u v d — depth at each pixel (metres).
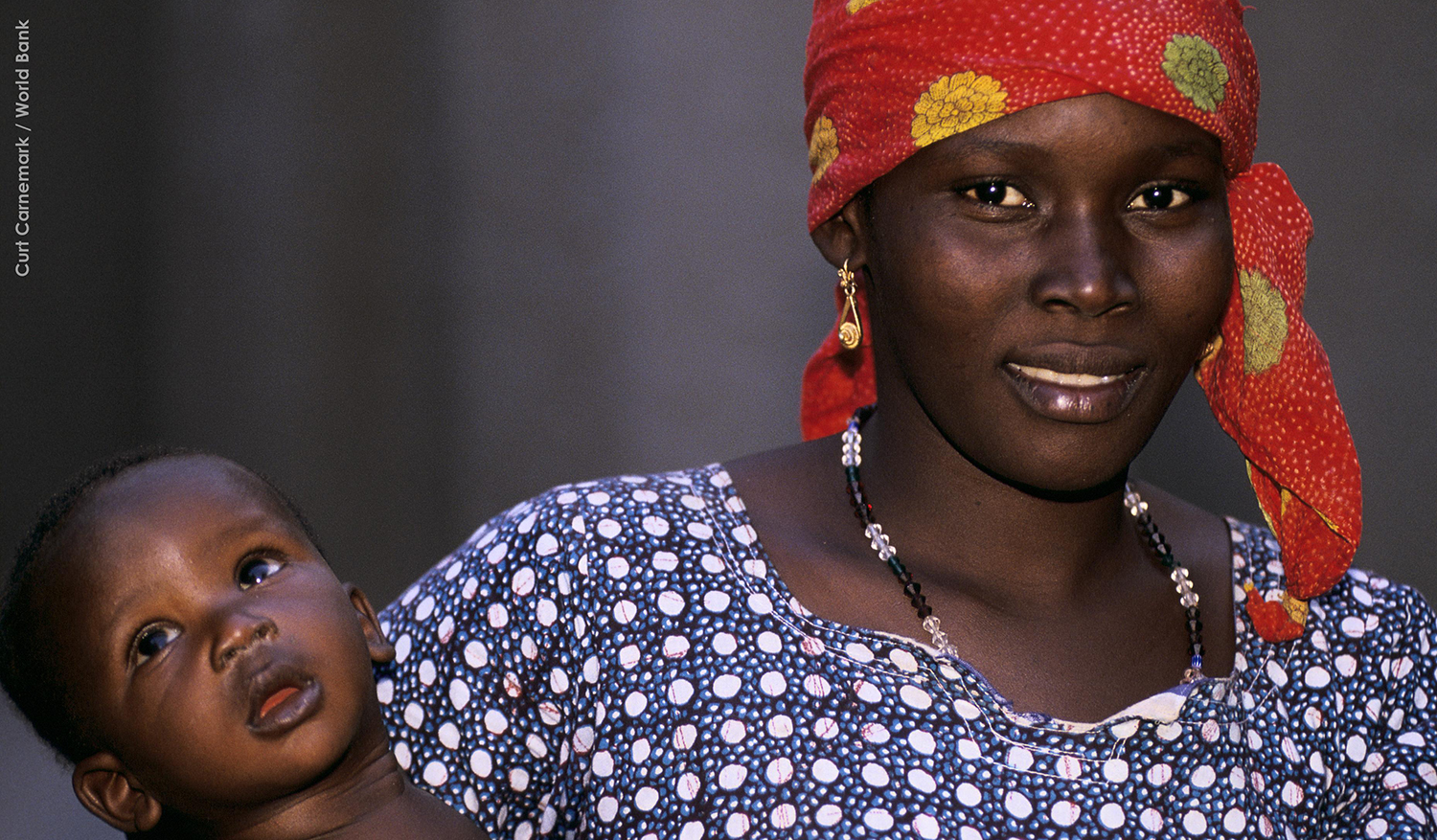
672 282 5.34
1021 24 1.57
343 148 5.58
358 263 5.59
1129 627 1.82
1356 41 4.60
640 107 5.32
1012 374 1.64
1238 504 4.67
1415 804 1.84
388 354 5.58
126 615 1.66
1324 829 1.83
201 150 5.68
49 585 1.68
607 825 1.70
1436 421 4.61
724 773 1.67
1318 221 4.62
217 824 1.72
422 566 5.56
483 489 5.52
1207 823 1.68
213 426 5.70
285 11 5.60
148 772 1.68
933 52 1.61
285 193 5.63
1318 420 1.82
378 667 1.88
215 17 5.64
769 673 1.71
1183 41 1.57
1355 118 4.61
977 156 1.60
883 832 1.61
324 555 1.92
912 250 1.66
